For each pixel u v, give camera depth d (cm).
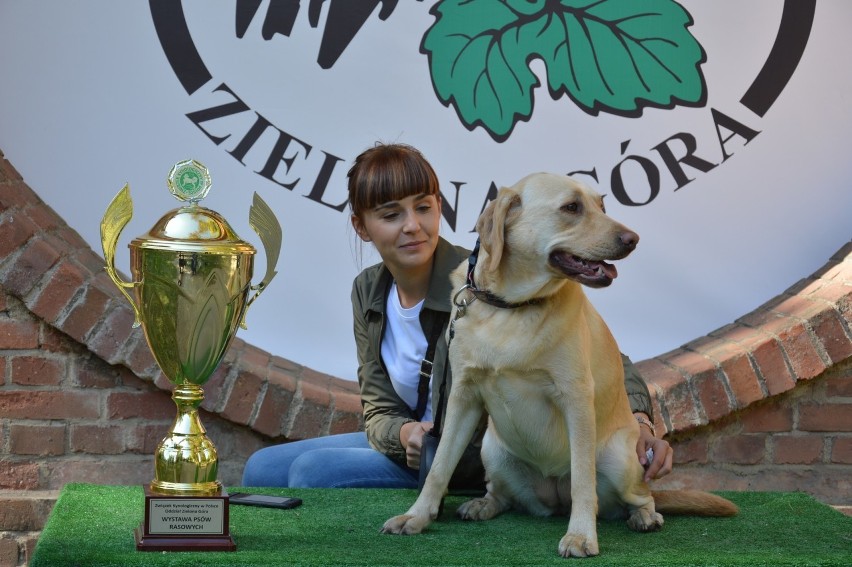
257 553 172
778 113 328
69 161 313
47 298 295
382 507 218
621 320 332
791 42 325
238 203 319
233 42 315
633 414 240
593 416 195
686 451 319
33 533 296
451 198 324
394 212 239
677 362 320
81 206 315
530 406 203
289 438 307
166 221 192
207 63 314
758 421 321
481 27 321
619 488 209
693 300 332
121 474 305
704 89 325
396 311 260
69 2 310
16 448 301
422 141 322
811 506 228
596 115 324
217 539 175
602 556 176
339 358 329
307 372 328
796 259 333
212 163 317
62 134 312
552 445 208
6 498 296
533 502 222
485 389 204
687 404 308
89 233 317
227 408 302
